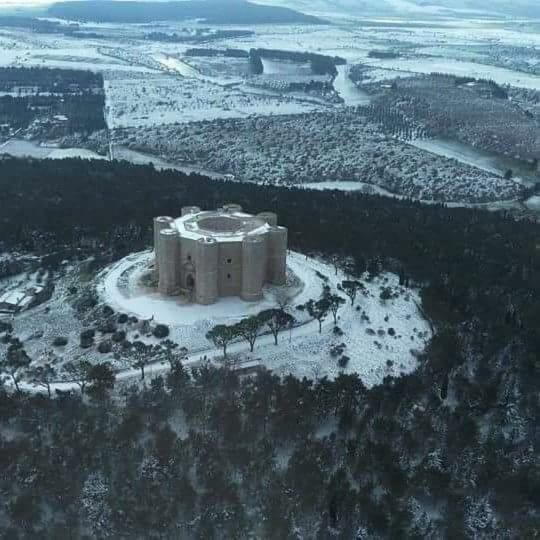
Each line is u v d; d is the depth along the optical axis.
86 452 106.94
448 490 104.50
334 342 141.38
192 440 109.88
